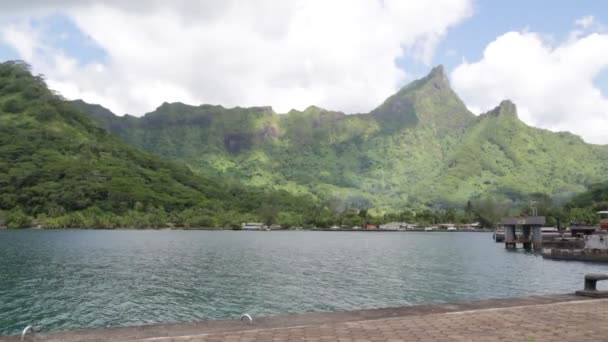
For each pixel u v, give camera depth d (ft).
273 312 137.80
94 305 147.43
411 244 546.26
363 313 49.49
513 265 285.23
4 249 378.32
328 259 321.73
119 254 340.59
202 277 214.69
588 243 321.52
